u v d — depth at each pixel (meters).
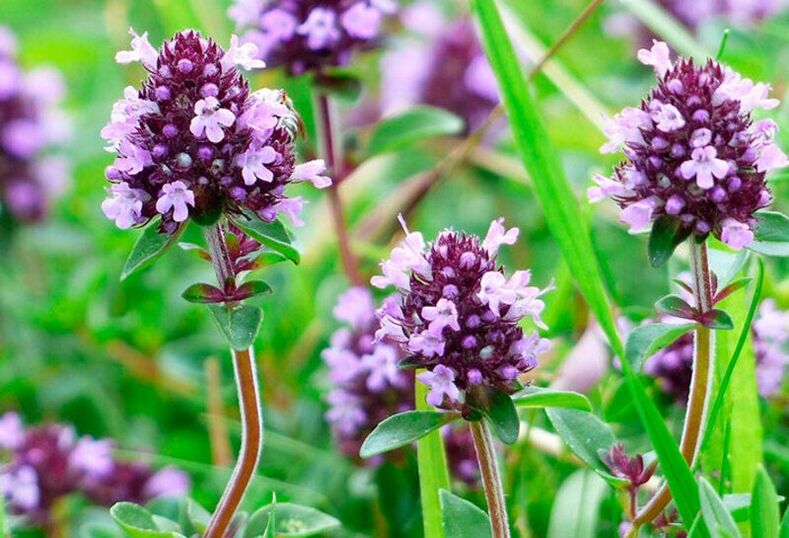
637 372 0.30
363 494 0.38
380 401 0.37
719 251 0.32
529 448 0.36
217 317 0.31
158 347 0.45
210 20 0.47
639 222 0.30
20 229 0.50
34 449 0.38
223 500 0.31
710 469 0.33
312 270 0.48
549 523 0.35
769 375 0.35
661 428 0.29
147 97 0.30
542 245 0.49
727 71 0.30
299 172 0.31
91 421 0.43
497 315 0.30
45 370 0.45
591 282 0.30
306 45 0.39
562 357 0.38
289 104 0.32
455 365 0.30
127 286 0.46
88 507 0.38
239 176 0.30
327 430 0.40
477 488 0.36
